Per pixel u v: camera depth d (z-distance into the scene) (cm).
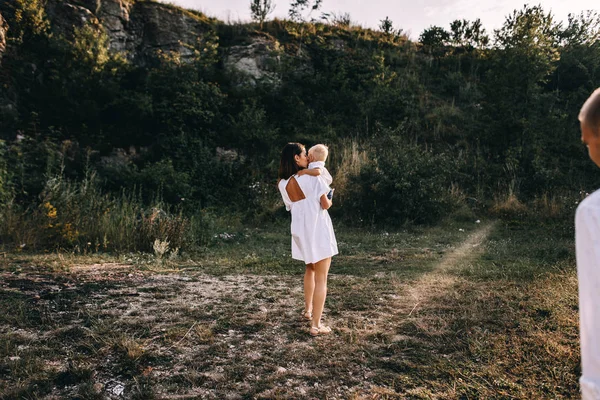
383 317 411
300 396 270
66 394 268
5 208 803
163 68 1421
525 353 324
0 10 1273
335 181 1214
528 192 1289
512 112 1391
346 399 268
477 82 1806
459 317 400
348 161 1293
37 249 716
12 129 1134
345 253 766
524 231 982
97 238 739
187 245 774
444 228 1051
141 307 428
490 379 290
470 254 726
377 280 548
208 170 1274
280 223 1119
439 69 1894
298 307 440
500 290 485
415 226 1066
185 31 1658
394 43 1983
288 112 1531
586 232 104
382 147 1341
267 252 770
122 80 1409
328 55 1742
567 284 491
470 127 1538
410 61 1870
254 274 587
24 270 556
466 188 1316
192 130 1377
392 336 364
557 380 286
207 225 922
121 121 1334
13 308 403
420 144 1478
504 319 389
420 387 282
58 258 640
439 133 1527
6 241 728
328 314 422
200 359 319
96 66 1348
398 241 898
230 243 878
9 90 1193
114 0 1531
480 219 1144
